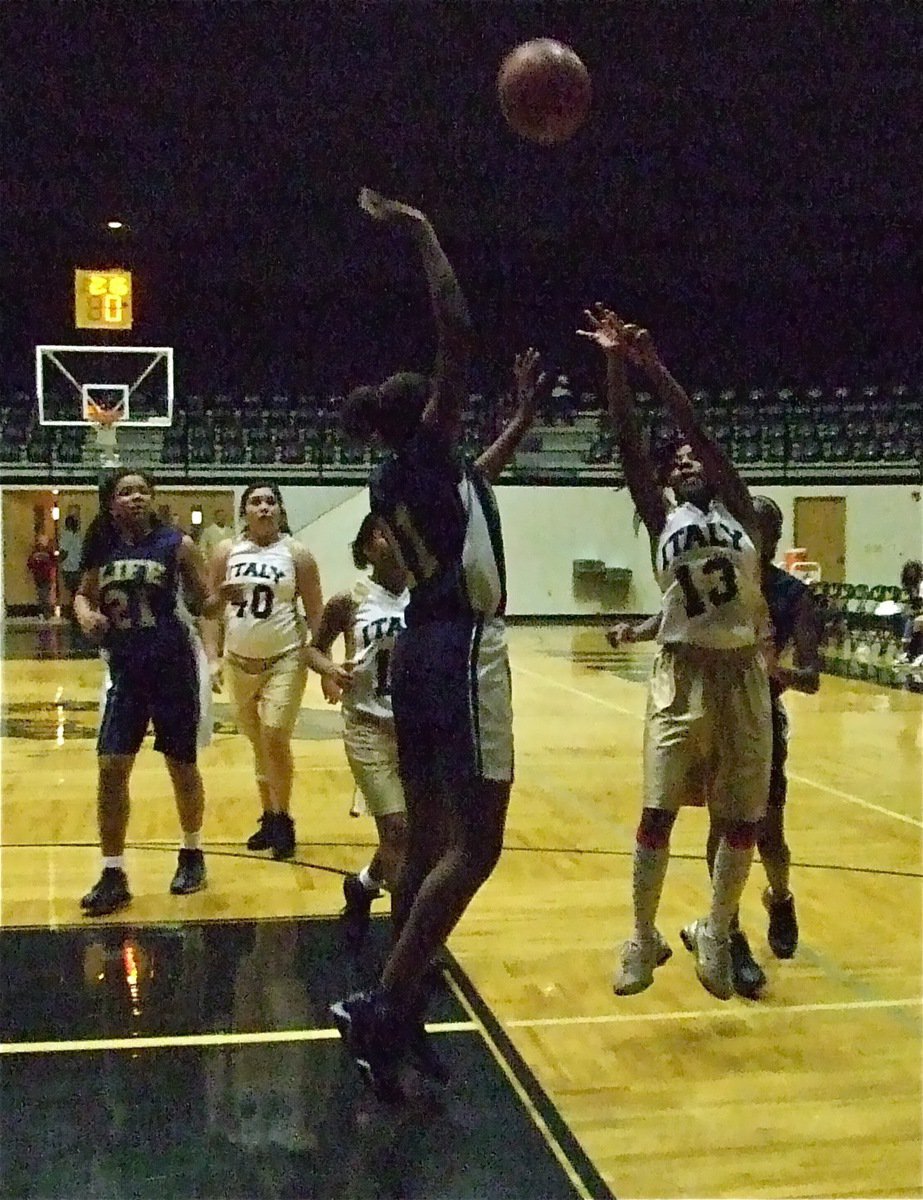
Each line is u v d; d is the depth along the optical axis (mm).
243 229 20312
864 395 22844
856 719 11320
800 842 6625
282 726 6133
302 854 6305
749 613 4066
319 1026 4027
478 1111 3426
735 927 4445
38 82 14008
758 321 22891
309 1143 3230
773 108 14445
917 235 19812
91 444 23328
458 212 18656
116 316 21438
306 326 23688
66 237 21094
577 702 12500
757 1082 3641
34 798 7699
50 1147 3207
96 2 12094
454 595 3250
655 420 22953
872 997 4344
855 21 12305
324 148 15969
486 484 3369
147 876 5871
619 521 23844
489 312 22641
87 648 17703
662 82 13703
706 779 4168
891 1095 3561
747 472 23078
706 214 18500
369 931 5031
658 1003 4281
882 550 22828
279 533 6246
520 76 3930
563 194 17781
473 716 3186
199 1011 4156
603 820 7191
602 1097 3529
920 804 7613
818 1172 3107
